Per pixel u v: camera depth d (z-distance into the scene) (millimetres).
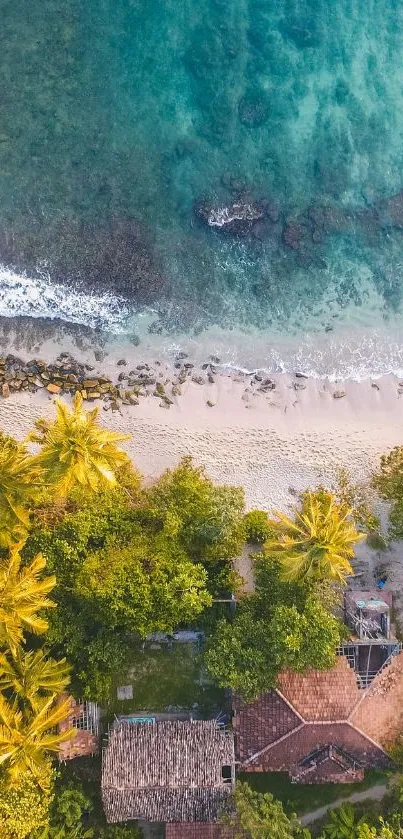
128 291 29109
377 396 29016
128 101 28922
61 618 24328
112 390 28375
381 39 29141
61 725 24609
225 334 29203
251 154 29188
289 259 29500
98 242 29125
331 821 25859
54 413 28219
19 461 20562
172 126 29000
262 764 24734
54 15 28625
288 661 23422
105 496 24812
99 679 24781
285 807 26141
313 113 29219
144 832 25766
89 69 28828
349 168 29375
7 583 20188
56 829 24172
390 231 29562
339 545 21922
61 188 29016
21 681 22094
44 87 28781
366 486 28047
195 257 29344
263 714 24422
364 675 25250
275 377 28969
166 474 26734
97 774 25938
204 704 26719
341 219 29516
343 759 24734
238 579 26234
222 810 23969
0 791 21156
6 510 20828
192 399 28547
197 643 26781
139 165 29094
